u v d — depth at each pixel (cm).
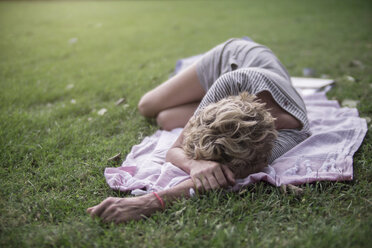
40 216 176
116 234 158
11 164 226
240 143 173
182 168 194
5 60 509
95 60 512
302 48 542
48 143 254
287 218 174
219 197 178
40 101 356
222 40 609
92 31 733
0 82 402
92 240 155
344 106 310
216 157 179
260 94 207
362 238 150
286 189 188
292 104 218
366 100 315
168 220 167
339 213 173
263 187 193
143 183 194
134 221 168
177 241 154
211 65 251
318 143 228
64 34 705
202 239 157
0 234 161
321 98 320
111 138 271
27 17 934
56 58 530
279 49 538
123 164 223
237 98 185
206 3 1128
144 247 152
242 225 162
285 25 725
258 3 1073
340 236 152
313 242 149
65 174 216
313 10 900
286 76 240
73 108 327
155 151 232
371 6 905
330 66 436
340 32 637
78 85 396
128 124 290
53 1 1341
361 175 201
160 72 432
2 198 190
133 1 1274
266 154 184
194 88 261
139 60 504
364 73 395
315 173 197
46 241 154
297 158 210
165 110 276
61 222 175
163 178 193
